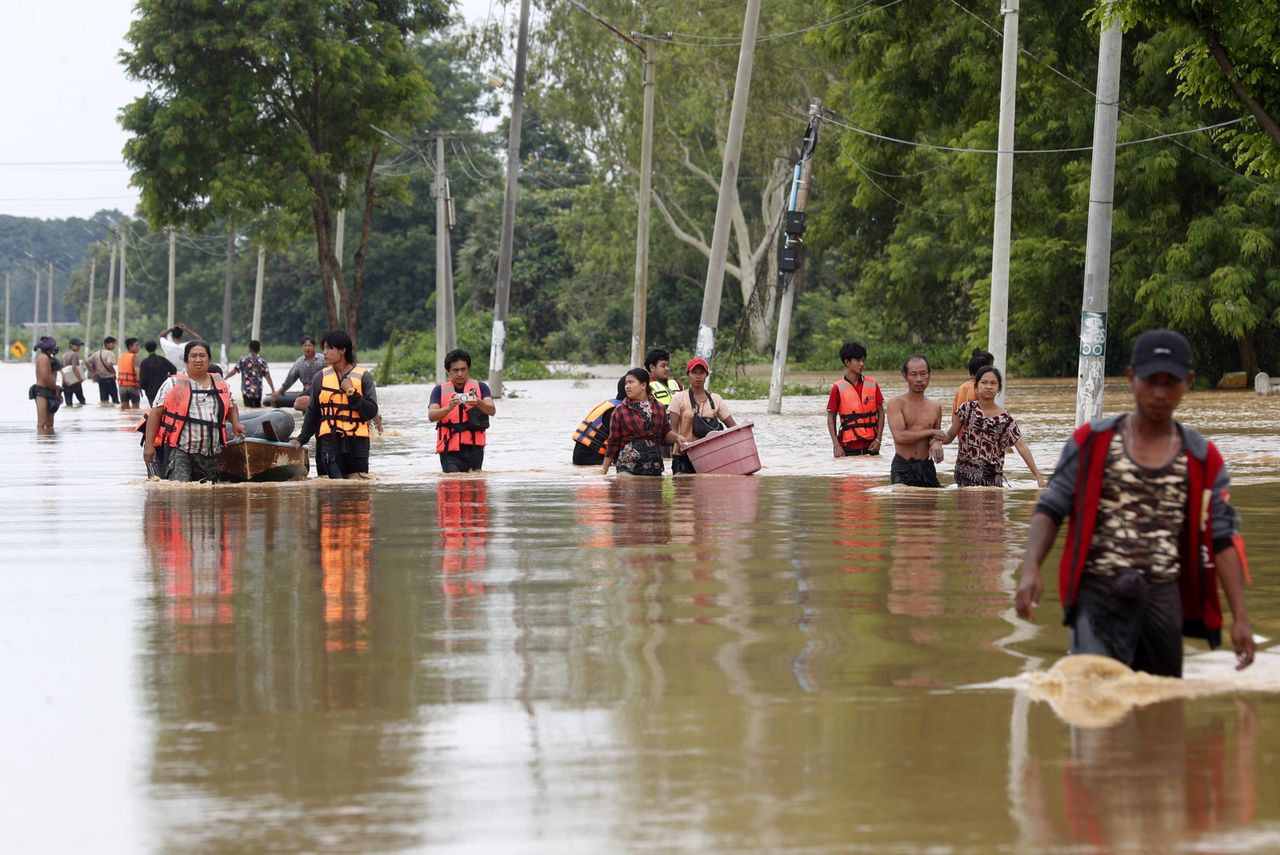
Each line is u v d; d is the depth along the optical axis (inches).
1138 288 2194.9
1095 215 1119.0
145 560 520.1
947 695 302.0
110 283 5900.6
